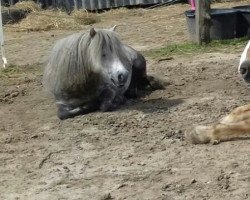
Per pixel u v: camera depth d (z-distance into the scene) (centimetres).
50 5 1552
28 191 482
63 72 616
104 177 495
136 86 677
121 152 538
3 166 527
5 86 765
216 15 923
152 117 608
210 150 530
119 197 464
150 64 826
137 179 489
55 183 491
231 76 733
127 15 1430
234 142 542
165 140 556
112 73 600
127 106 646
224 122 548
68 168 514
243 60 550
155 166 508
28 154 547
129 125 592
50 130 598
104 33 608
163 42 1002
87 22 1339
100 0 1531
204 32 916
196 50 890
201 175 488
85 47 610
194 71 769
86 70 609
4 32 1262
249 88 682
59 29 1280
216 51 873
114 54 604
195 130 547
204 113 611
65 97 625
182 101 652
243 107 550
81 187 482
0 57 966
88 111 630
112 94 625
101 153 538
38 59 936
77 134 581
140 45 995
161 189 471
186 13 956
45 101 693
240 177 481
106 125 596
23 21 1326
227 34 934
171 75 758
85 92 619
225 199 453
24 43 1102
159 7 1516
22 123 627
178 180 482
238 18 941
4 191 484
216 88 693
